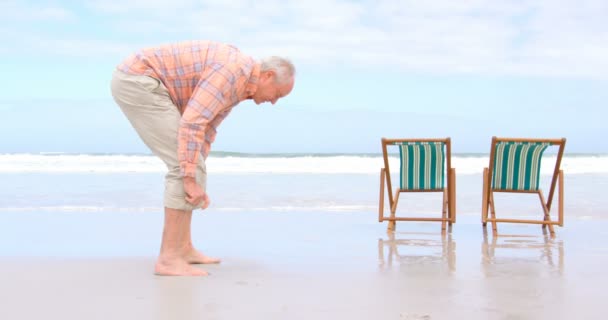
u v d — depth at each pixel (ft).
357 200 28.37
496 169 20.38
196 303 9.90
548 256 15.10
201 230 19.24
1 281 11.56
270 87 11.95
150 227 19.60
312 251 15.53
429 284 11.60
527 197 30.19
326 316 9.18
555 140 19.35
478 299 10.36
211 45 11.93
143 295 10.43
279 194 30.63
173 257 12.25
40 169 48.42
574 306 9.92
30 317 9.04
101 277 11.94
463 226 21.20
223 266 13.29
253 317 9.09
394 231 19.71
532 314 9.38
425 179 20.52
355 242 17.21
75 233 18.28
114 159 57.26
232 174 45.50
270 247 16.12
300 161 56.59
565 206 26.53
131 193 30.25
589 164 57.88
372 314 9.30
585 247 16.65
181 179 11.84
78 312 9.31
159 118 11.68
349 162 56.49
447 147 20.21
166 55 11.77
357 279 12.03
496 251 15.87
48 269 12.76
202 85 11.33
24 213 22.85
